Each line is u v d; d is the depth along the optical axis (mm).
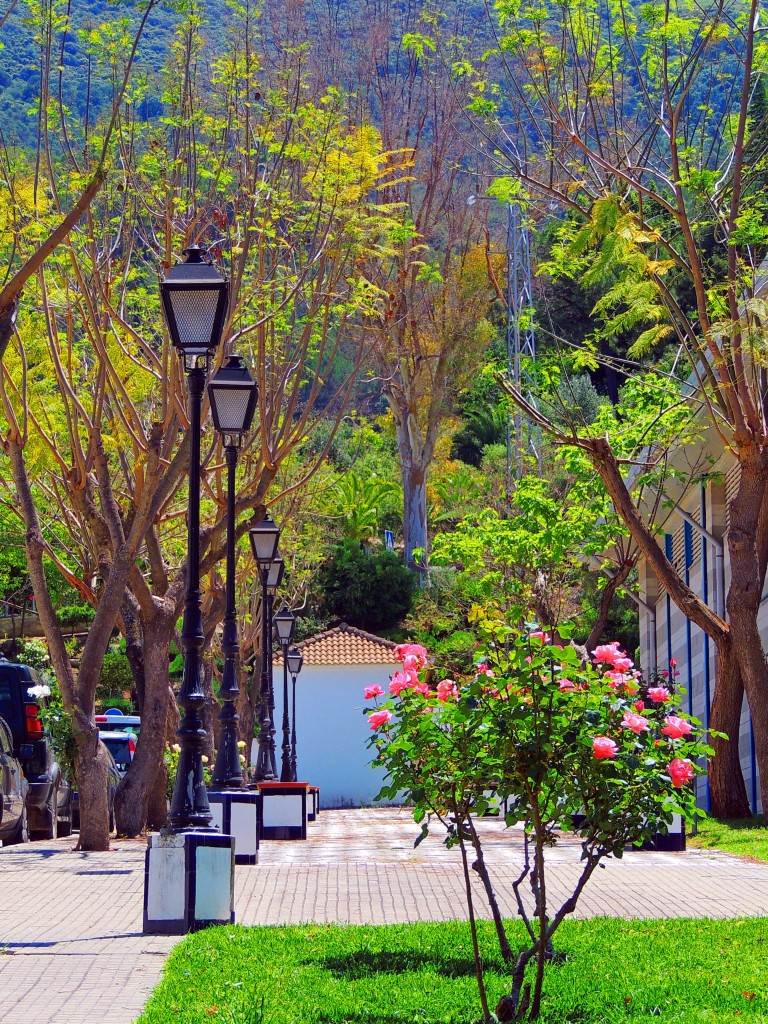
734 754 19844
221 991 7215
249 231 17859
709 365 16328
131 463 22625
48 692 19484
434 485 57844
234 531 16484
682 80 17344
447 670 7176
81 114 18188
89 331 17359
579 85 17469
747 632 16531
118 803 18297
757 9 15773
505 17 17531
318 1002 7141
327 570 56812
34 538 16078
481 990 6691
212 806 14742
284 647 32000
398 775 6828
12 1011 6797
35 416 17859
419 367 47656
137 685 19094
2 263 16344
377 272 22828
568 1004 7137
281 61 19641
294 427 20516
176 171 17875
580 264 16656
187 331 10719
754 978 7785
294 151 18250
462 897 11688
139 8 15414
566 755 6457
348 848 17453
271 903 11383
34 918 10219
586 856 6672
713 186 16156
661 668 34938
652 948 8797
